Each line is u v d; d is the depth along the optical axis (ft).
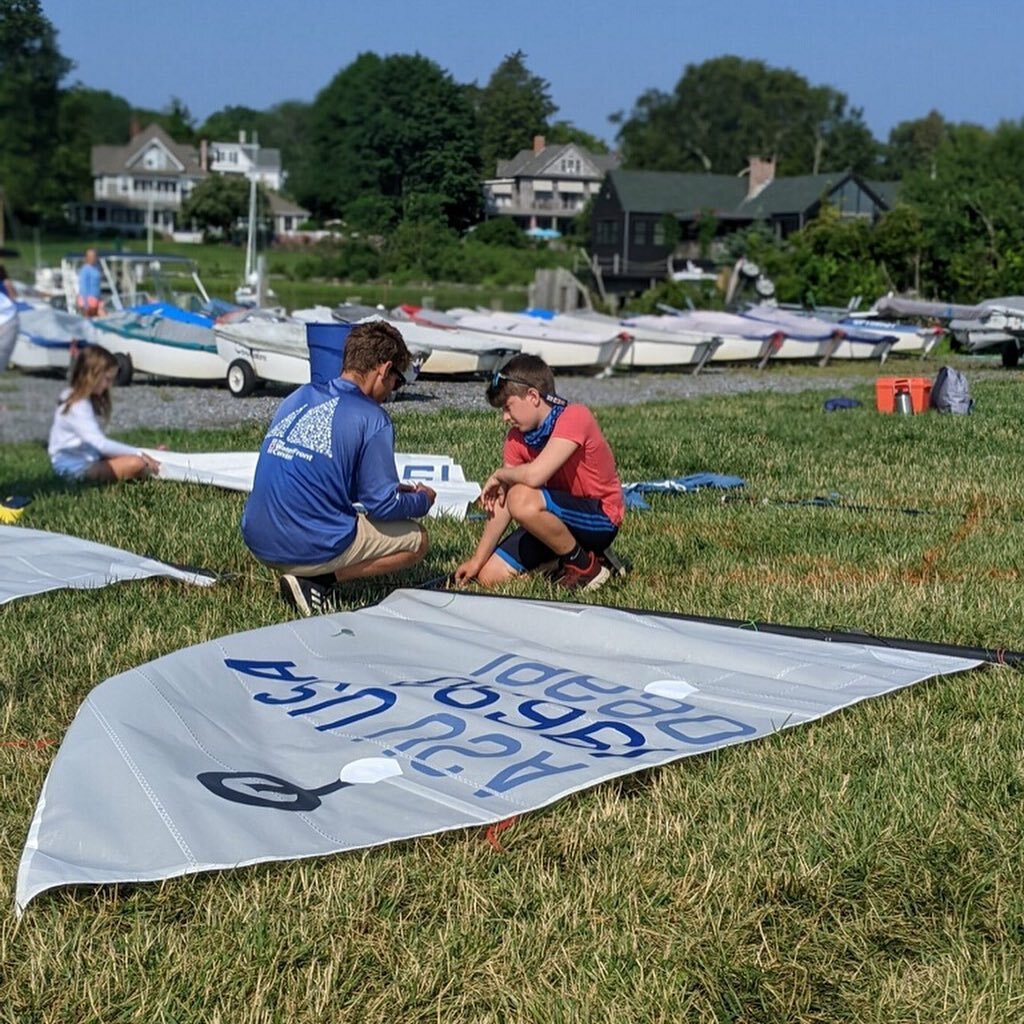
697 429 38.09
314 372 20.89
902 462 31.73
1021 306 72.54
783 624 17.15
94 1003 8.90
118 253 68.33
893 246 114.32
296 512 17.24
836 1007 9.02
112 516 23.80
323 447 17.19
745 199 209.87
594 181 216.74
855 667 15.07
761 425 39.06
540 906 10.10
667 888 10.31
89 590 18.34
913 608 17.75
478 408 38.86
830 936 9.77
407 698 13.91
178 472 27.73
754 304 97.96
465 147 92.32
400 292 90.94
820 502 26.05
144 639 16.17
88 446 27.89
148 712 12.90
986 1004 8.96
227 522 23.07
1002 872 10.60
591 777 11.89
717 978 9.23
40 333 54.34
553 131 204.13
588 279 156.35
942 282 115.75
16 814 11.50
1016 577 19.77
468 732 13.00
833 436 36.47
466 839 11.04
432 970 9.25
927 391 43.60
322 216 117.91
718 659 15.23
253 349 48.44
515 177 128.88
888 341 77.05
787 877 10.44
